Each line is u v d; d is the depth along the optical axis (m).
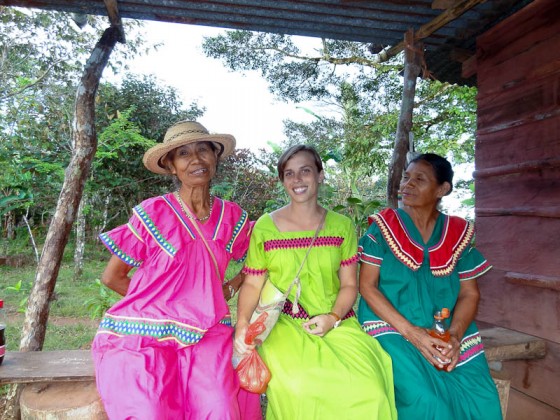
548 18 2.83
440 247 2.48
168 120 11.78
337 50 11.44
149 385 1.85
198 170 2.15
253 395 2.29
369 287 2.47
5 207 8.34
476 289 2.57
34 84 7.76
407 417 2.18
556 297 2.76
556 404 2.76
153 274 2.08
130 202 11.52
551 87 2.83
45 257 3.18
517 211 3.02
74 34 8.22
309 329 2.21
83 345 4.76
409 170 2.56
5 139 7.77
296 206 2.38
